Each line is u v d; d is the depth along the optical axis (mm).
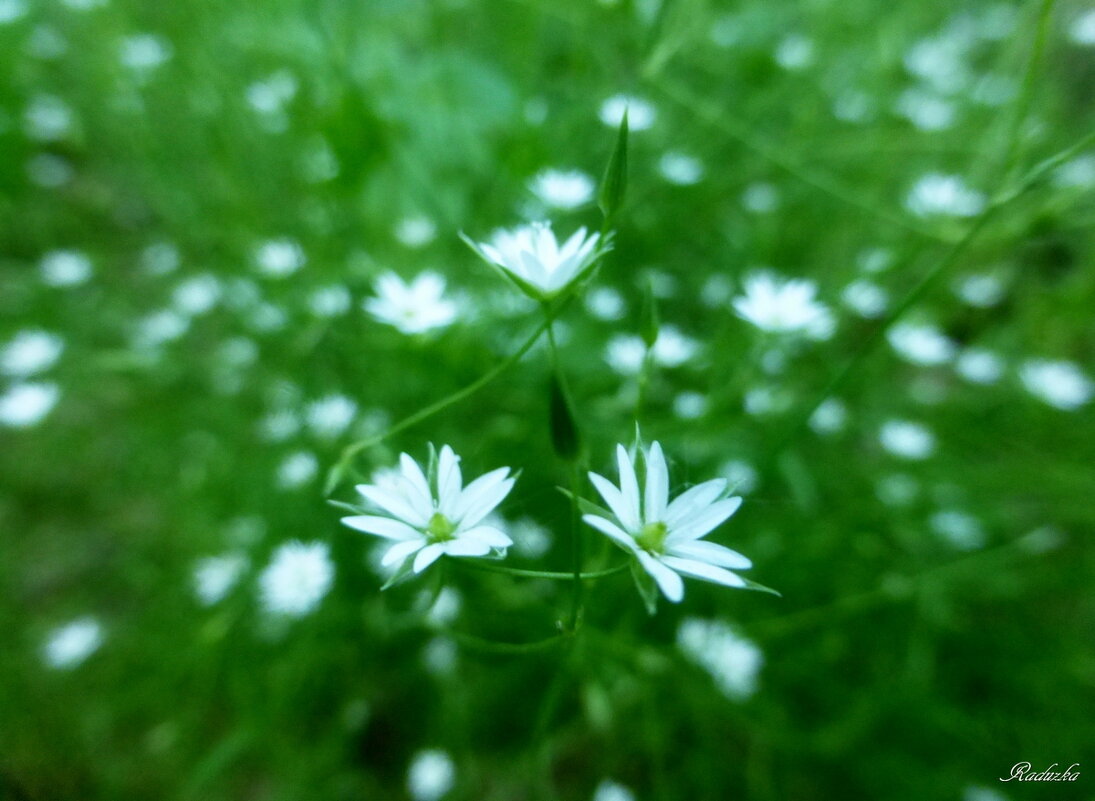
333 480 60
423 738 95
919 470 106
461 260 118
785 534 97
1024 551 103
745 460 95
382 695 97
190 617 102
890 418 113
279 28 124
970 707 96
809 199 132
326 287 113
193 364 122
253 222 130
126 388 126
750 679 87
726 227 130
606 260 119
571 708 93
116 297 139
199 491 111
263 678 96
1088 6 147
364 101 102
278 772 92
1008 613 103
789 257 134
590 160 122
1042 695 94
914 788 88
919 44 158
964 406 119
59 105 149
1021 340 126
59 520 117
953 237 98
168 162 140
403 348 94
